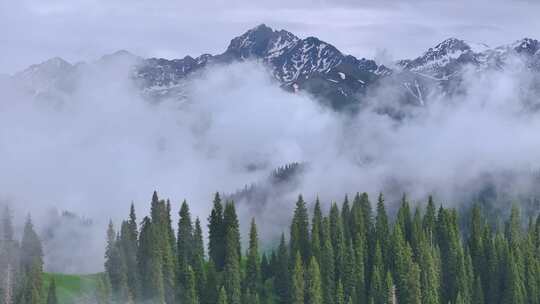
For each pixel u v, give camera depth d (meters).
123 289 194.38
